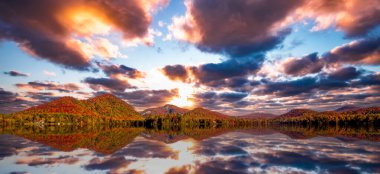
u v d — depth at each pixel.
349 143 40.75
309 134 65.12
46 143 41.84
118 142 44.44
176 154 28.83
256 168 20.77
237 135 64.19
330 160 24.50
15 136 58.50
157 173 18.80
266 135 63.25
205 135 65.19
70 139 50.50
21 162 23.36
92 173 18.84
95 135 63.81
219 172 19.27
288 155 27.83
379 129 89.75
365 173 18.84
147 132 81.75
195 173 18.91
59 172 19.28
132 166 21.52
